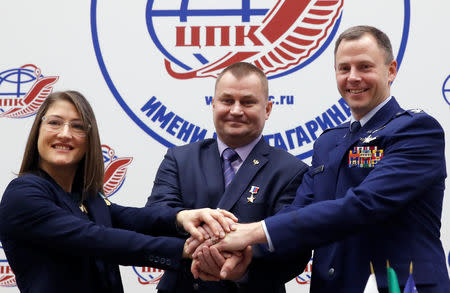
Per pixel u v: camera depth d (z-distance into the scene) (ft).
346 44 9.70
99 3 14.19
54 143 9.04
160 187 10.96
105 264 9.22
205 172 10.89
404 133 9.22
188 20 14.06
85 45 14.14
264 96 10.91
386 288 8.73
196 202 10.68
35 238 8.64
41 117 9.21
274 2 13.98
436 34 13.60
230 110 10.69
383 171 9.04
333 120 13.65
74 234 8.70
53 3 14.26
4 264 13.48
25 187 8.77
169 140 13.84
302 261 10.37
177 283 10.52
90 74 14.06
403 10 13.71
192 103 13.91
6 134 14.05
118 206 10.52
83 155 9.41
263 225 9.37
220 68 13.94
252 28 13.97
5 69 14.17
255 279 10.21
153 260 9.13
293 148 13.64
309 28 13.89
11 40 14.26
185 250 9.53
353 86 9.64
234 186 10.56
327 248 9.68
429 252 8.98
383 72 9.66
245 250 9.90
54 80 14.12
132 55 14.06
